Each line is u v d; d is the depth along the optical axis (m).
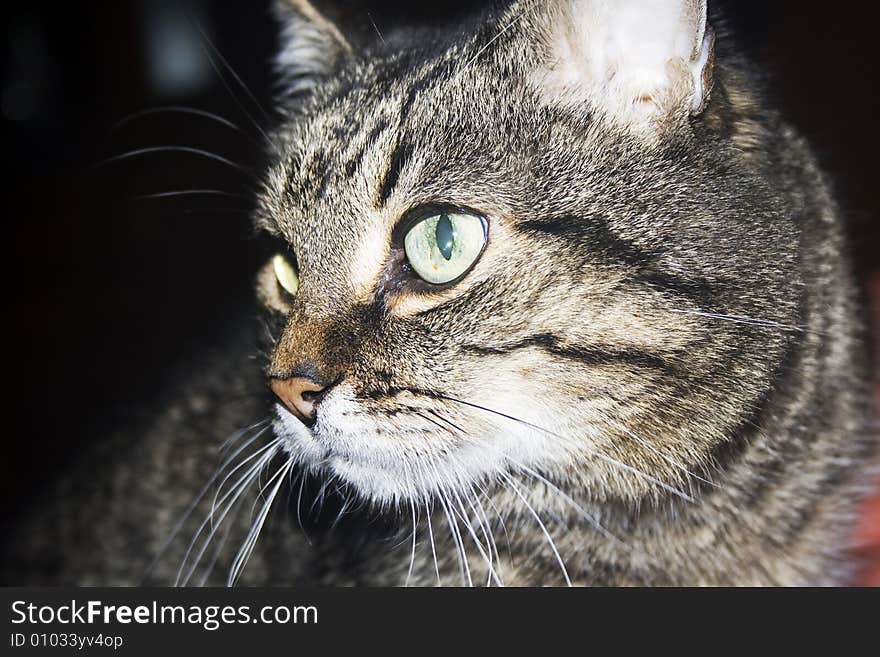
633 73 0.44
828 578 0.48
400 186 0.44
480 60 0.45
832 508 0.48
